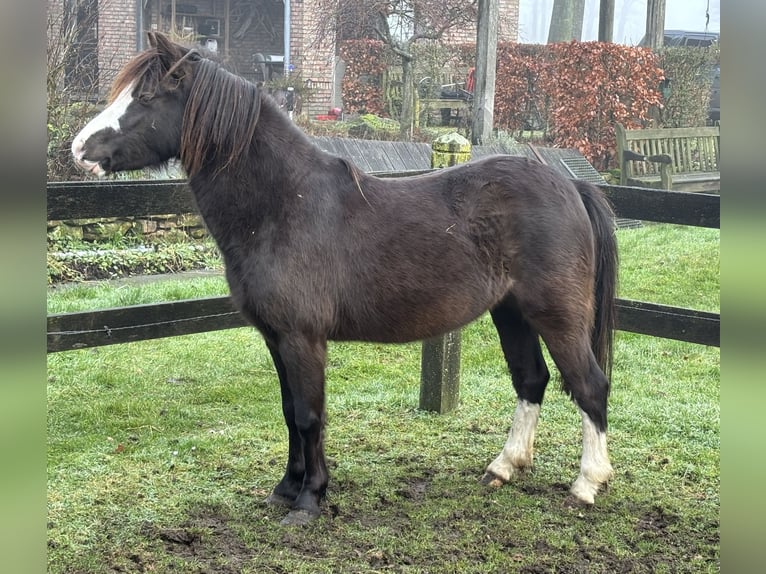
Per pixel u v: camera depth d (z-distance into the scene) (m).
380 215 3.20
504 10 16.58
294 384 3.12
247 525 3.19
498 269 3.28
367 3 11.90
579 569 2.88
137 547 2.98
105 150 3.00
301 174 3.13
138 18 15.02
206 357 5.48
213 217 3.12
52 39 7.69
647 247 8.25
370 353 5.69
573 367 3.29
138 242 7.64
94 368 5.18
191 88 3.05
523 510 3.36
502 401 4.76
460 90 13.53
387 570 2.85
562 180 3.34
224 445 4.01
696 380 5.11
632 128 11.16
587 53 10.80
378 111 13.74
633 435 4.22
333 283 3.13
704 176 10.41
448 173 3.36
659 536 3.13
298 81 13.38
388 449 4.04
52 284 6.71
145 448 3.94
